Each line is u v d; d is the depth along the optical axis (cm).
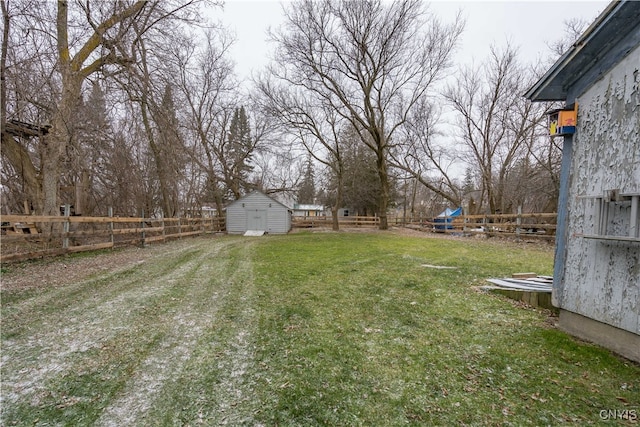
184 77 1113
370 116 1549
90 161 1183
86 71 862
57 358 252
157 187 1562
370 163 2348
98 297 418
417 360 246
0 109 752
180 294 435
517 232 1056
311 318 340
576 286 271
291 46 1423
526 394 198
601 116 244
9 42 718
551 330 291
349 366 238
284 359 250
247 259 735
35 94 777
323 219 2358
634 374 211
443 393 202
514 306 370
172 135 1217
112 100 922
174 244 1071
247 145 2058
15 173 1038
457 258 703
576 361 233
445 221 1539
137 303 394
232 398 200
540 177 1497
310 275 548
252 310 367
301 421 178
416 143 1934
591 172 254
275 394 204
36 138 958
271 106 1573
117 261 690
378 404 192
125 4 820
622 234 226
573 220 274
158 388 212
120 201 1350
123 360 249
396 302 392
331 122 1630
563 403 188
